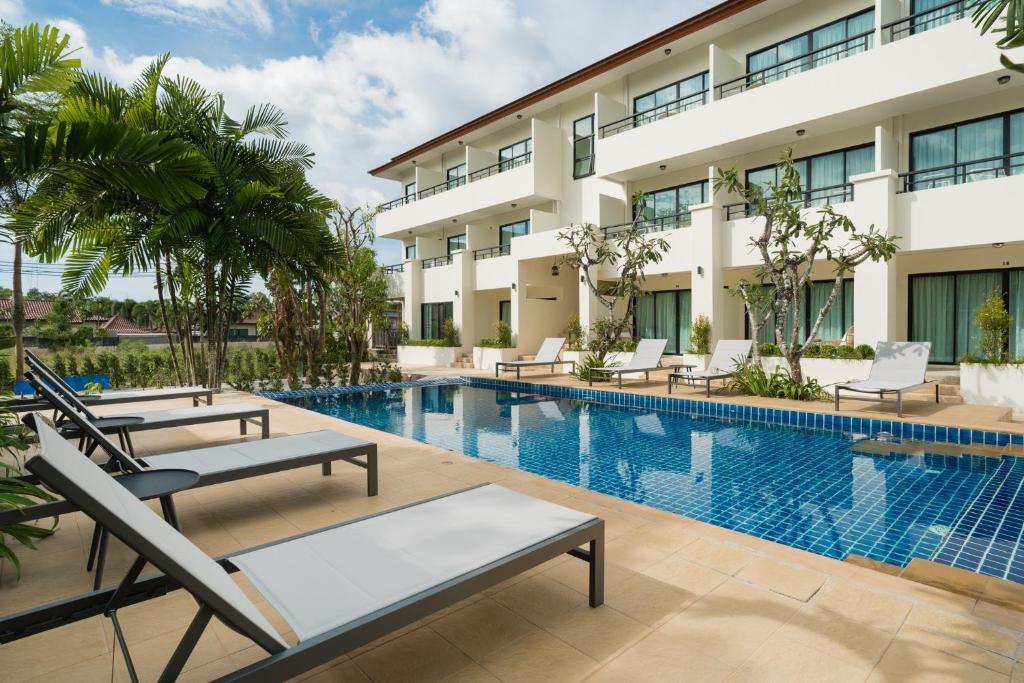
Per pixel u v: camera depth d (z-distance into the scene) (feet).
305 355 45.52
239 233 29.71
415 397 39.91
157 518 5.84
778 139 41.65
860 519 14.47
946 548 12.53
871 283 34.30
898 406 25.07
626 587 8.82
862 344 34.40
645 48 49.60
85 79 23.80
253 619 4.94
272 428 22.47
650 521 11.84
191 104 28.63
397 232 80.18
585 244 47.88
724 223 42.29
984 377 29.07
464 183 73.20
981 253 37.01
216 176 27.68
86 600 5.79
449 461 17.17
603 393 36.78
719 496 16.60
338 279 47.11
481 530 7.70
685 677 6.55
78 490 4.20
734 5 43.47
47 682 6.46
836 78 36.50
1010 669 6.66
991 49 30.81
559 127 61.11
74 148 13.82
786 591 8.66
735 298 48.62
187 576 4.60
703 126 43.60
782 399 31.60
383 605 5.74
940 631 7.50
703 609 8.13
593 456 21.88
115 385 41.88
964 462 19.71
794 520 14.52
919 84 33.24
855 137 40.01
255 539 10.98
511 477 15.34
